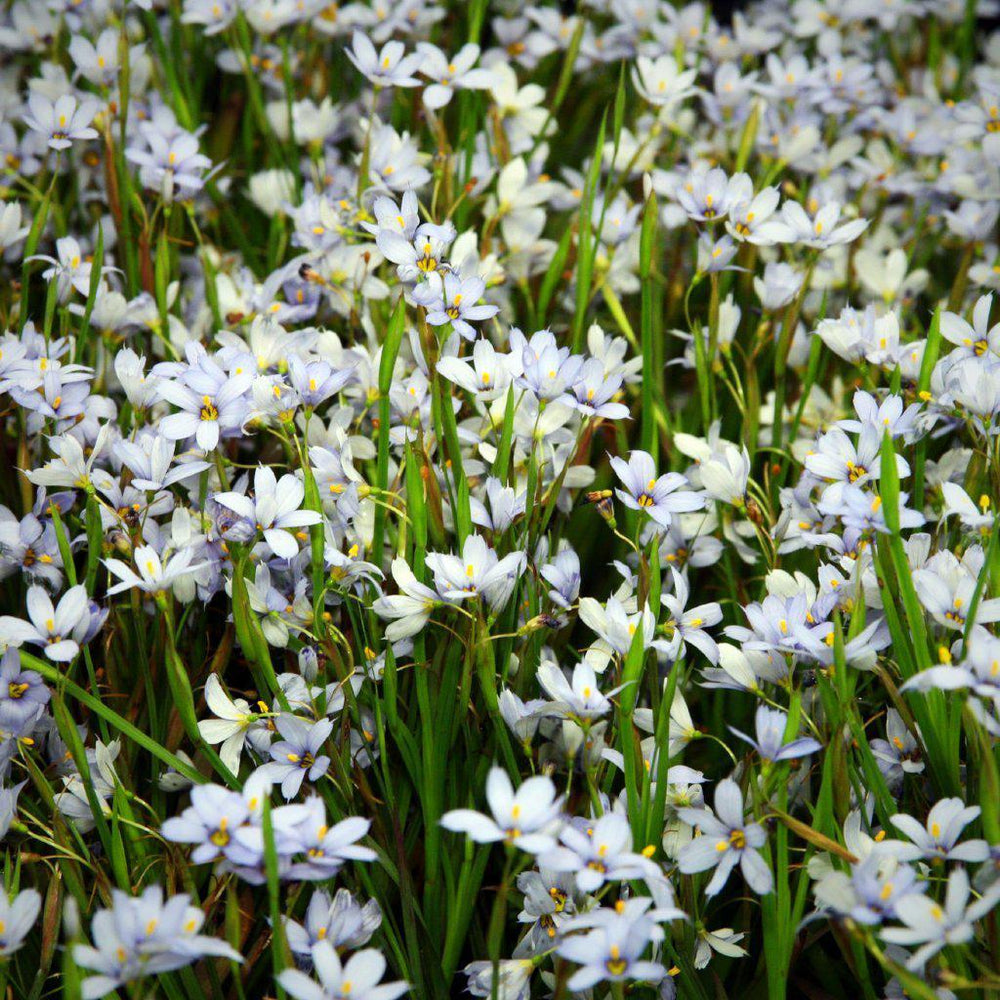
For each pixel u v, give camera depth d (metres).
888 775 0.59
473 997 0.60
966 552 0.59
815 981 0.60
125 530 0.60
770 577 0.60
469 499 0.59
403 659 0.61
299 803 0.59
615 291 0.71
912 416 0.60
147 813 0.61
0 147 0.72
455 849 0.60
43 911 0.59
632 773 0.57
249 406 0.59
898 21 0.96
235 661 0.63
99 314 0.66
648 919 0.54
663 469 0.67
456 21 0.87
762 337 0.66
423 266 0.61
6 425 0.66
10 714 0.58
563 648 0.63
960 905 0.54
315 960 0.55
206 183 0.73
